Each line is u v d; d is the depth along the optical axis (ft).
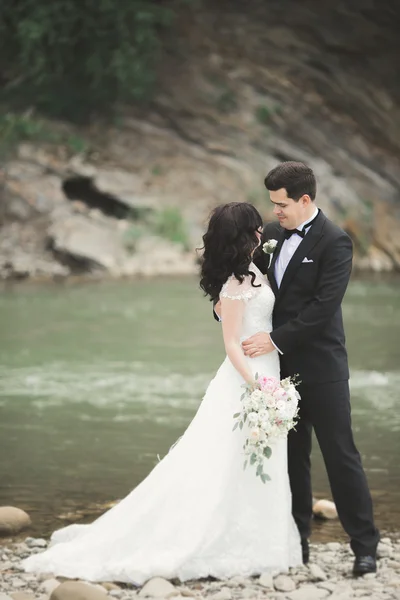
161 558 16.39
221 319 17.66
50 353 43.37
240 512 16.72
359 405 32.45
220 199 88.48
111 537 16.96
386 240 91.25
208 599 15.38
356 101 102.37
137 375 38.09
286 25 106.01
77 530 18.13
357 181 96.17
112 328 51.29
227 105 97.60
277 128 97.91
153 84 97.04
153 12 97.25
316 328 16.57
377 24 107.04
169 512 16.85
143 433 28.25
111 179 86.12
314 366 16.89
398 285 76.33
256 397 16.39
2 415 30.83
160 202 85.71
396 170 99.30
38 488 22.47
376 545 16.85
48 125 91.35
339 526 19.97
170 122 95.55
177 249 82.28
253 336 16.92
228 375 17.34
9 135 86.69
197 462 17.02
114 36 92.89
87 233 80.59
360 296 68.08
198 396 33.88
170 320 54.65
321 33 105.81
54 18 91.25
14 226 80.79
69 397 33.71
